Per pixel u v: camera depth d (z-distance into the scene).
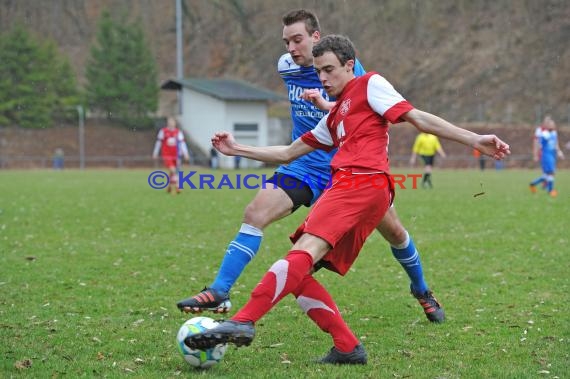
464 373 9.05
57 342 10.44
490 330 11.21
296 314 12.34
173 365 9.42
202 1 124.06
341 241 9.45
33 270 16.25
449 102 99.12
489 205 31.28
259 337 10.92
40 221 25.66
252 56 117.00
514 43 102.69
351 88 9.52
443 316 11.87
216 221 26.09
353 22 113.00
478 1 108.44
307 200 11.34
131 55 98.06
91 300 13.32
